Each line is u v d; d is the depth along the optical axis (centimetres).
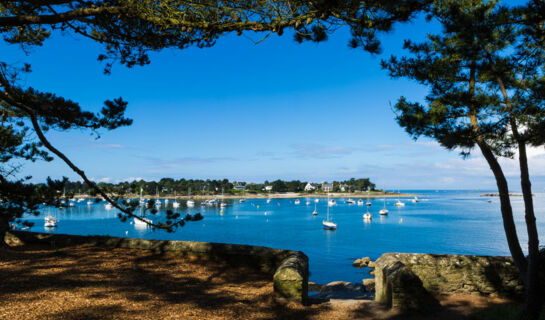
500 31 692
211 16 701
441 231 7506
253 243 6338
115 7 697
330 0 559
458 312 814
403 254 989
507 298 917
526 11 616
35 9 816
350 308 827
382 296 915
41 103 804
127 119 955
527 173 698
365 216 10512
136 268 1020
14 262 980
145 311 688
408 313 796
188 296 814
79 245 1255
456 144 755
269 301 823
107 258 1102
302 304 827
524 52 723
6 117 1138
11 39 981
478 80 782
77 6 785
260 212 14275
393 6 548
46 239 1282
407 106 823
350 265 4269
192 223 9925
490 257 959
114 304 711
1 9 877
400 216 11644
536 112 684
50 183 1109
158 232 7844
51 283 812
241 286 933
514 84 723
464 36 676
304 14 628
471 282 942
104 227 8656
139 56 902
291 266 864
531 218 677
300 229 8456
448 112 784
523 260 701
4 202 1090
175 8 707
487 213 12406
